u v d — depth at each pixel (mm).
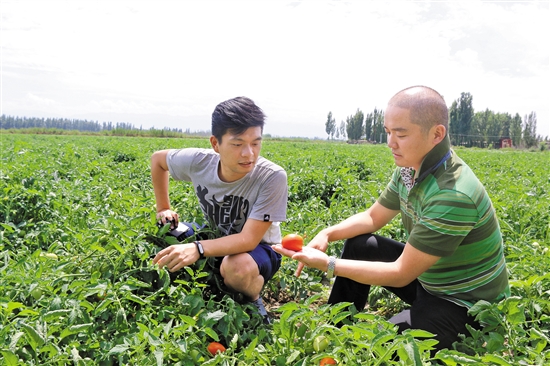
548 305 3098
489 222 2816
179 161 3658
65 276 3213
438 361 2814
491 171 13586
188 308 3066
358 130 117875
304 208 6270
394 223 5434
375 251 3506
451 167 2824
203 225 3910
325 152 19656
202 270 3566
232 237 3332
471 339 2801
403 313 3076
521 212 5656
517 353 2779
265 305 4281
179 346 2547
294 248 3096
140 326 2650
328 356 2387
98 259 3436
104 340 2863
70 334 2648
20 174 6094
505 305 2674
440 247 2768
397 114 2748
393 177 3428
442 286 2980
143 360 2523
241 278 3352
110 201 5684
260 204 3359
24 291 3086
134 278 3154
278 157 14883
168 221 3850
